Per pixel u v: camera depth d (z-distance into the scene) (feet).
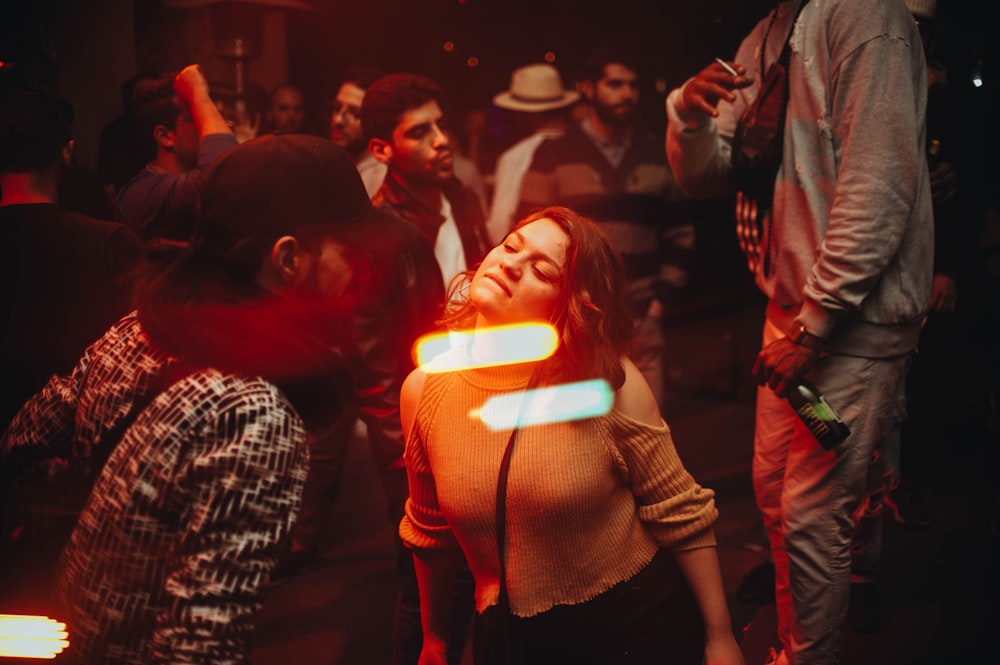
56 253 7.00
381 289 8.38
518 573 5.37
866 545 10.05
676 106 8.86
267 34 20.57
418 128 9.06
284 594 11.45
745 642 9.90
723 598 5.55
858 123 7.24
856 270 7.24
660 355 14.80
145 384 4.80
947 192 10.61
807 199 7.79
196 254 4.71
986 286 13.28
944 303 12.23
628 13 24.45
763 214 8.27
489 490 5.32
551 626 5.40
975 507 13.85
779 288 8.14
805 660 7.99
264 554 4.43
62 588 4.70
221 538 4.36
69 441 5.28
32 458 5.33
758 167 8.05
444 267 11.43
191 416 4.47
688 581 5.57
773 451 8.80
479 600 5.66
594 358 5.24
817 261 7.57
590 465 5.25
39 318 6.93
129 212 8.78
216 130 8.30
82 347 6.98
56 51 12.35
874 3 7.26
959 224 12.39
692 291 21.70
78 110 12.76
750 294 21.29
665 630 5.49
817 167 7.73
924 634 10.12
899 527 13.19
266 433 4.48
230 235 4.64
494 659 5.47
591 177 14.40
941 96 11.81
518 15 27.86
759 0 13.20
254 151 4.79
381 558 12.61
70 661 4.61
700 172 9.13
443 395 5.53
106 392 4.86
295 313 4.86
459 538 5.57
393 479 8.50
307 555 11.51
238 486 4.38
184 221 7.38
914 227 7.67
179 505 4.44
